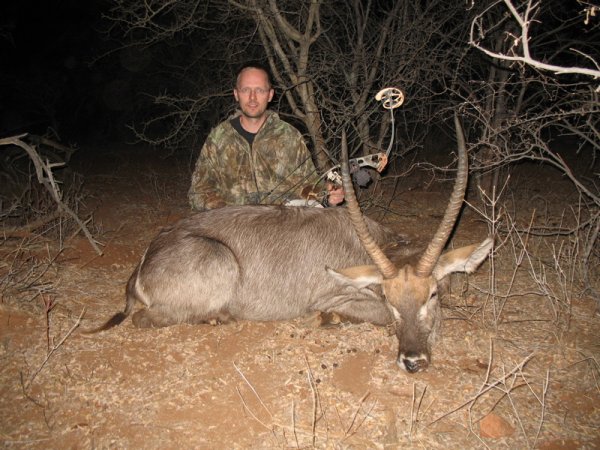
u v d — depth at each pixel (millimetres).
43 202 3076
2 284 2188
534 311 2094
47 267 2416
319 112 2979
